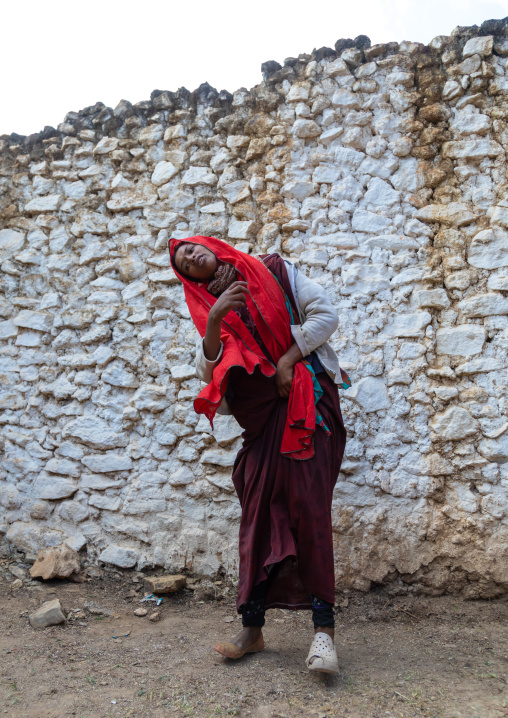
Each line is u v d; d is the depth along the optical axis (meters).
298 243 3.58
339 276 3.51
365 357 3.40
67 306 4.04
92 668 2.48
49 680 2.37
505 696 2.11
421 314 3.36
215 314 2.29
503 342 3.22
